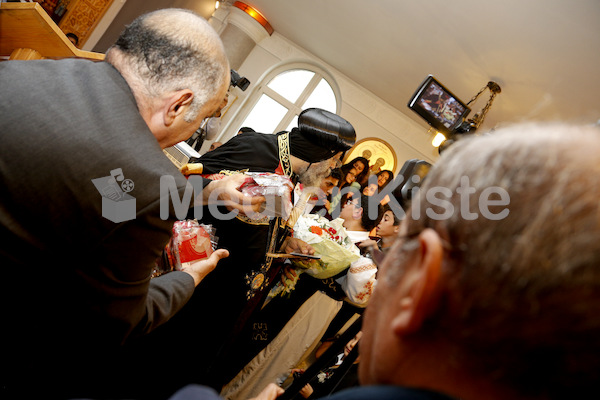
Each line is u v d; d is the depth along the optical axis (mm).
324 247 1868
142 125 837
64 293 764
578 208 293
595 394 285
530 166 325
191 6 7902
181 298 1091
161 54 885
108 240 751
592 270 278
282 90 9578
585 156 318
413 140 9211
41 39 1519
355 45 7320
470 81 5844
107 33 6285
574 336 280
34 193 698
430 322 342
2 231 694
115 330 838
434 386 337
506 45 4641
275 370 2172
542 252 290
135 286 823
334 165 2066
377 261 762
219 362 1758
